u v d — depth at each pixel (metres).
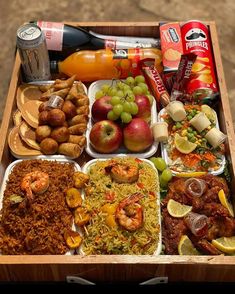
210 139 1.41
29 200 1.24
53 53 1.65
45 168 1.34
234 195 1.33
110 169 1.34
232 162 1.35
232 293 1.27
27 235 1.21
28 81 1.60
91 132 1.41
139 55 1.58
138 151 1.43
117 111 1.39
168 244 1.24
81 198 1.30
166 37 1.59
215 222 1.26
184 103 1.53
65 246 1.23
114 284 1.24
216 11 1.94
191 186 1.29
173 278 1.22
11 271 1.19
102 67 1.58
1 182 1.36
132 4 1.96
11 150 1.42
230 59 1.78
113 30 1.67
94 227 1.25
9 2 1.97
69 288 1.27
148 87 1.57
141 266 1.15
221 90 1.50
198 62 1.53
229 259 1.14
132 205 1.22
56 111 1.40
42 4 1.96
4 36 1.85
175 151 1.42
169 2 1.97
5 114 1.46
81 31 1.62
